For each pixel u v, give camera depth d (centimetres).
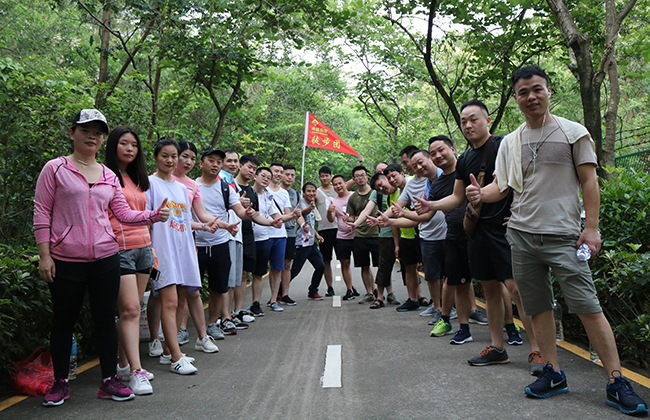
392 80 1561
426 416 317
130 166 439
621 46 1070
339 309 802
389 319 693
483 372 410
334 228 951
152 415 340
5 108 645
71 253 365
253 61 1067
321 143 1155
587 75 763
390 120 1903
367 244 862
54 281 365
